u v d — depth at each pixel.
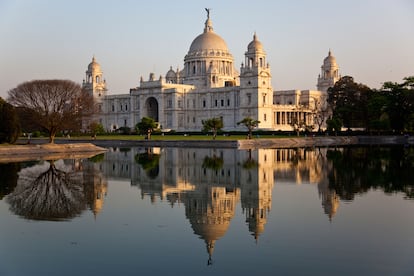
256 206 44.50
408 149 120.88
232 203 46.09
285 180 60.88
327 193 50.97
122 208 43.97
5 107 113.19
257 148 127.19
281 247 31.91
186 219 39.59
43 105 135.75
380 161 84.25
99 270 28.16
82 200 47.91
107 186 56.81
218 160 88.50
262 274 27.30
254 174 66.75
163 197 49.47
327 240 33.31
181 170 72.06
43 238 34.34
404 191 51.81
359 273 27.34
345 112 182.25
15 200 47.78
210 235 34.78
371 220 38.69
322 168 73.44
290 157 94.50
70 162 85.94
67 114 133.00
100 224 38.06
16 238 34.22
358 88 189.75
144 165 79.81
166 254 30.78
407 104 166.38
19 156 101.44
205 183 58.84
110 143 150.00
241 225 37.56
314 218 39.59
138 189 54.53
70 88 140.50
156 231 36.03
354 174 66.06
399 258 29.69
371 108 170.00
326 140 154.88
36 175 66.62
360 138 164.38
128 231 36.03
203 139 147.12
